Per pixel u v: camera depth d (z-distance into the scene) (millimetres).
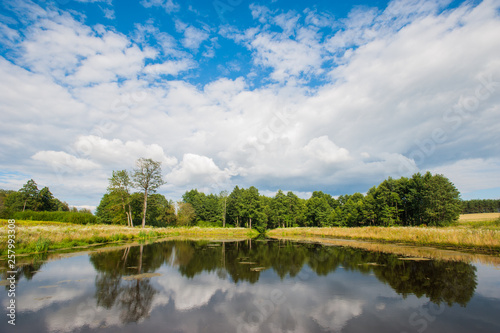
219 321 6781
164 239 34812
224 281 11352
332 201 107812
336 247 25234
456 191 46781
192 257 18406
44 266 13844
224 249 23953
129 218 49656
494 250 19516
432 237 25109
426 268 13547
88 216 51906
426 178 50188
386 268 13875
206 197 91938
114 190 48750
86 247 22328
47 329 6160
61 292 9297
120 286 10250
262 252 21703
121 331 6105
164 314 7281
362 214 64938
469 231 23328
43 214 49281
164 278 11758
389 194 55344
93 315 7148
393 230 31609
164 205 68000
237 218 78188
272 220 79125
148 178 46844
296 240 35562
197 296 9047
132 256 17969
